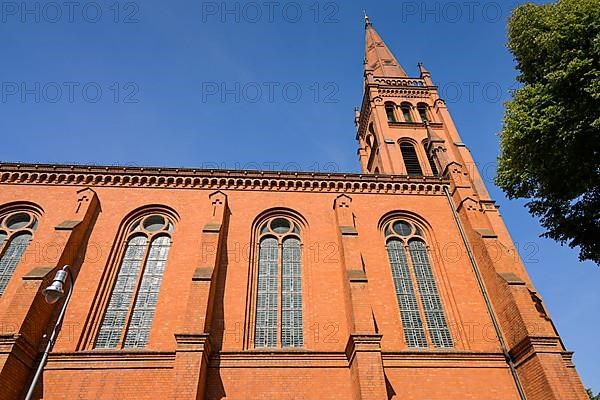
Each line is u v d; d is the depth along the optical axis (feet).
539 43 52.54
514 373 57.00
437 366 57.31
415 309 65.82
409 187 83.15
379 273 68.44
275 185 80.48
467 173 86.74
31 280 55.72
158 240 70.64
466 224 75.97
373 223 76.07
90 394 50.96
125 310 61.46
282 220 76.54
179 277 64.23
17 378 49.19
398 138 109.70
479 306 65.51
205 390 52.24
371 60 145.48
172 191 76.95
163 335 57.72
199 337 51.98
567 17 49.49
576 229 55.67
